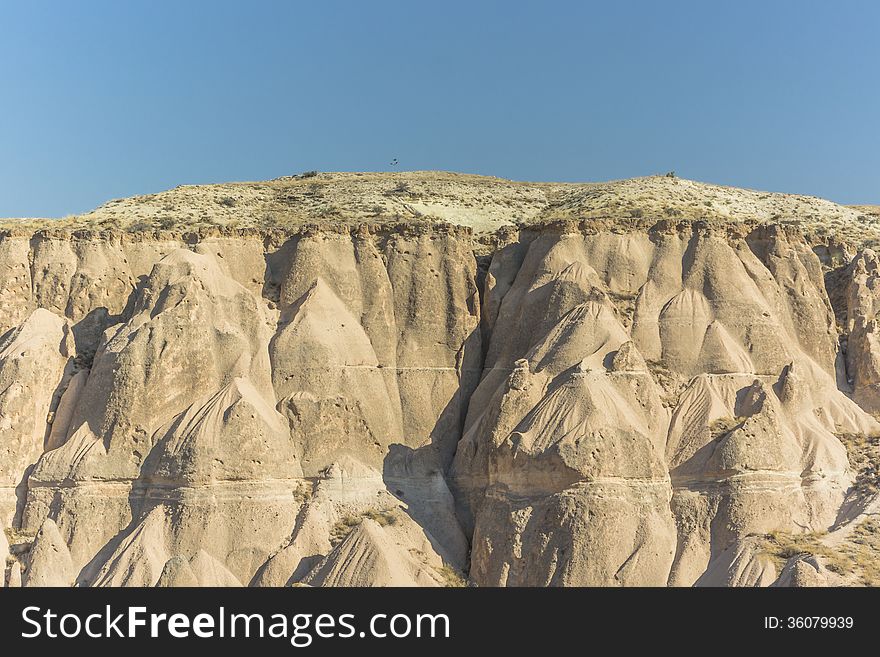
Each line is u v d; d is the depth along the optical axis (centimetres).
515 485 6631
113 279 7831
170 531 6600
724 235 7838
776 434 6850
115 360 7094
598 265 7719
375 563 6191
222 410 6906
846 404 7431
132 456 6900
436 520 7006
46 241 7875
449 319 7781
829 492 6869
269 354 7388
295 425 7131
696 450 6881
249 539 6600
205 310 7325
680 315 7488
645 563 6347
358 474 7050
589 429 6594
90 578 6488
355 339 7531
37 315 7481
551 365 7100
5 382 7162
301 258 7800
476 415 7412
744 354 7400
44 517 6831
